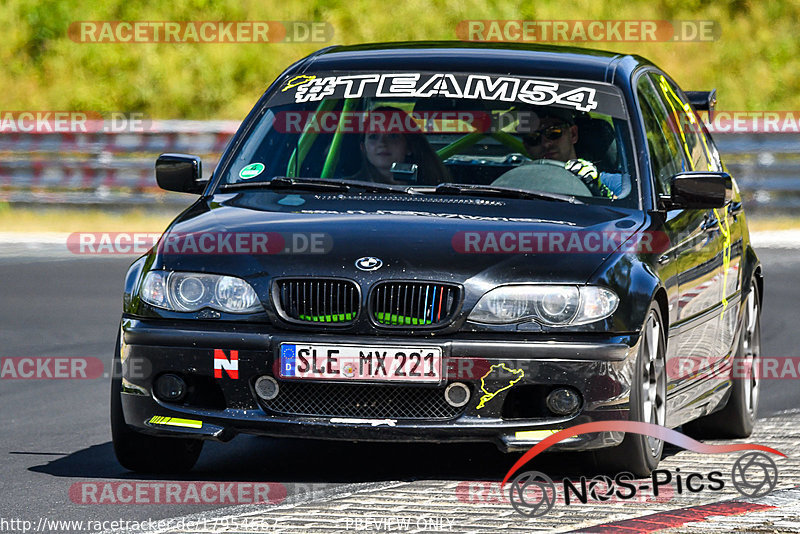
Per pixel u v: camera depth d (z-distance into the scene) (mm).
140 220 68938
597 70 24609
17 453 23734
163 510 19094
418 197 22266
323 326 19812
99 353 35594
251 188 23312
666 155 24609
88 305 43875
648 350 20797
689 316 23125
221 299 20219
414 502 19062
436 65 24734
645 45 86875
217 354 19984
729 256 25859
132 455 21359
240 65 86438
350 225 20859
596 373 19656
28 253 56812
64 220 68375
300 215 21469
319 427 19766
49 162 69688
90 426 26500
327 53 26156
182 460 21672
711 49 87875
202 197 23422
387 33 86312
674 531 17250
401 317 19766
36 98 83875
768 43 88562
